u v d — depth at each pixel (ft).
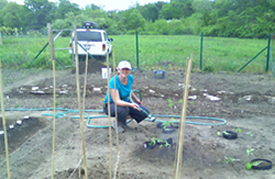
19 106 18.42
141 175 9.71
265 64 35.76
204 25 127.03
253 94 22.50
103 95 21.94
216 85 26.37
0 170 10.01
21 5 179.73
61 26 127.75
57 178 9.30
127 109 13.37
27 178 9.78
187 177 9.71
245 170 10.29
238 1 109.09
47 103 19.34
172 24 152.35
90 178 9.17
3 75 29.17
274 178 9.60
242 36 101.76
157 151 11.25
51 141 12.66
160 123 14.87
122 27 165.89
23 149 11.62
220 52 55.21
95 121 16.06
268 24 95.35
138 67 35.53
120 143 12.69
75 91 22.59
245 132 14.24
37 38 44.65
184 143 11.96
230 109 18.78
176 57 43.32
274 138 13.39
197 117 16.98
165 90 23.93
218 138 13.24
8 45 41.37
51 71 32.91
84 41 35.50
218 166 10.49
